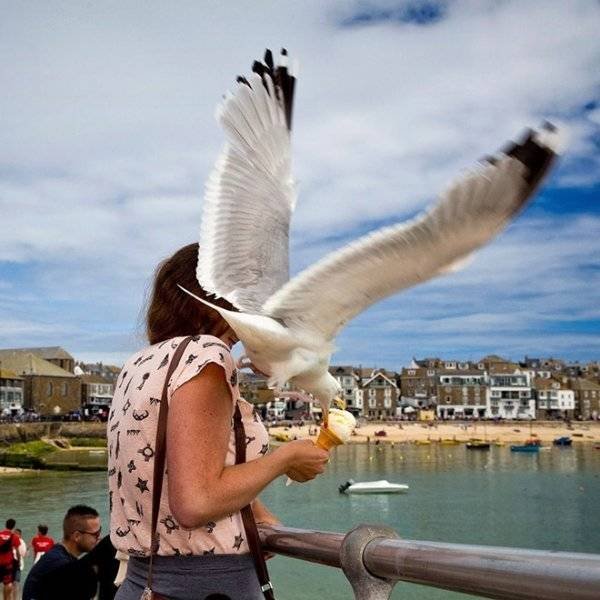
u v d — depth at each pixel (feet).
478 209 6.19
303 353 7.63
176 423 6.86
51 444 299.17
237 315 7.55
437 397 508.12
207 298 8.67
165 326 8.70
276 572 55.01
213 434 6.86
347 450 347.15
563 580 4.71
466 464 258.78
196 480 6.67
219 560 7.32
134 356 8.02
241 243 9.33
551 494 156.56
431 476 206.59
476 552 5.59
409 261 6.72
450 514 122.93
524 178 5.96
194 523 6.66
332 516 119.24
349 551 6.90
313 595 48.62
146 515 7.34
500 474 213.46
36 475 210.18
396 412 494.18
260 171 9.78
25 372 384.88
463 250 6.50
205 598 7.23
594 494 156.15
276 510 125.29
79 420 359.66
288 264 9.46
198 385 6.95
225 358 7.16
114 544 7.61
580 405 517.96
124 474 7.44
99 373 477.36
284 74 9.88
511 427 465.88
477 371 511.40
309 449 7.68
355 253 6.87
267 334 7.39
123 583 7.77
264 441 7.72
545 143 5.85
